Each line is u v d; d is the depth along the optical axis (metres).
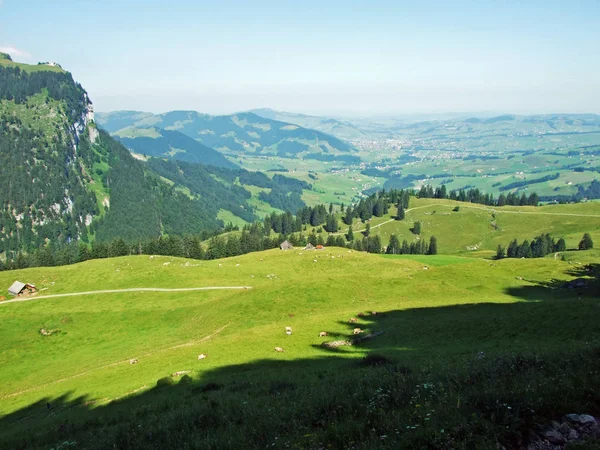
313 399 20.89
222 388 33.88
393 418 15.02
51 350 81.69
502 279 97.38
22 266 187.25
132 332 86.56
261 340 57.19
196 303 99.50
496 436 12.09
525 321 47.66
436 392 17.61
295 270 133.00
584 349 22.52
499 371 20.34
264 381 33.28
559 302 54.97
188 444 17.47
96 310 98.06
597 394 14.02
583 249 195.50
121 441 21.00
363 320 64.75
